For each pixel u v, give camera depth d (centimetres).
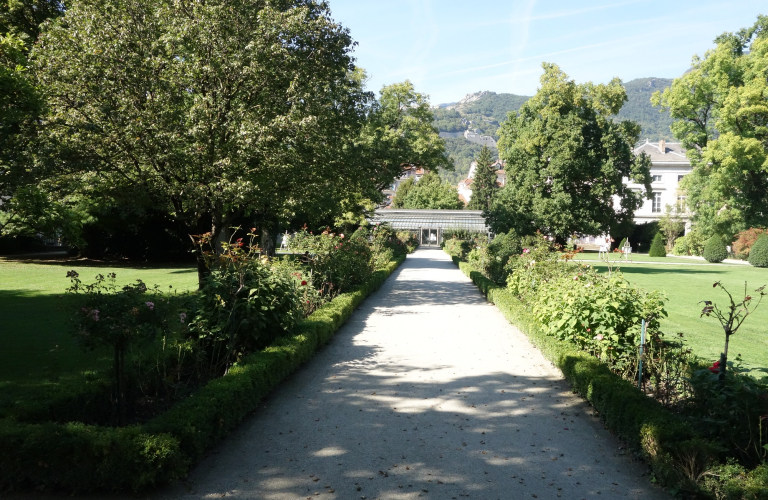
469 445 499
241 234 2562
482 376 741
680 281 2198
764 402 403
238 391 529
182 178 1176
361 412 589
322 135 1235
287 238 2773
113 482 394
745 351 873
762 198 3428
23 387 595
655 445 426
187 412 454
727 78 3203
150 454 394
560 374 755
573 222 2745
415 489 411
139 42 1088
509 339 989
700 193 3738
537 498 399
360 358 838
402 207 8025
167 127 1087
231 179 1145
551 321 823
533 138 2834
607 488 416
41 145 970
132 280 1731
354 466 450
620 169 2880
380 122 2627
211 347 701
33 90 845
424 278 2238
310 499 392
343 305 1116
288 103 1191
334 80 1368
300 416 575
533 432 535
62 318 1019
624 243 4019
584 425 557
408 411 593
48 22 1141
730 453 413
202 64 1109
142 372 584
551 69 2828
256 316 701
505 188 3011
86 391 500
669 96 3534
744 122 3111
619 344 695
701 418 450
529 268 1241
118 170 1133
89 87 1052
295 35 1185
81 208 2127
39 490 399
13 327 934
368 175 1498
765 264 3098
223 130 1114
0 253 2730
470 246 3416
